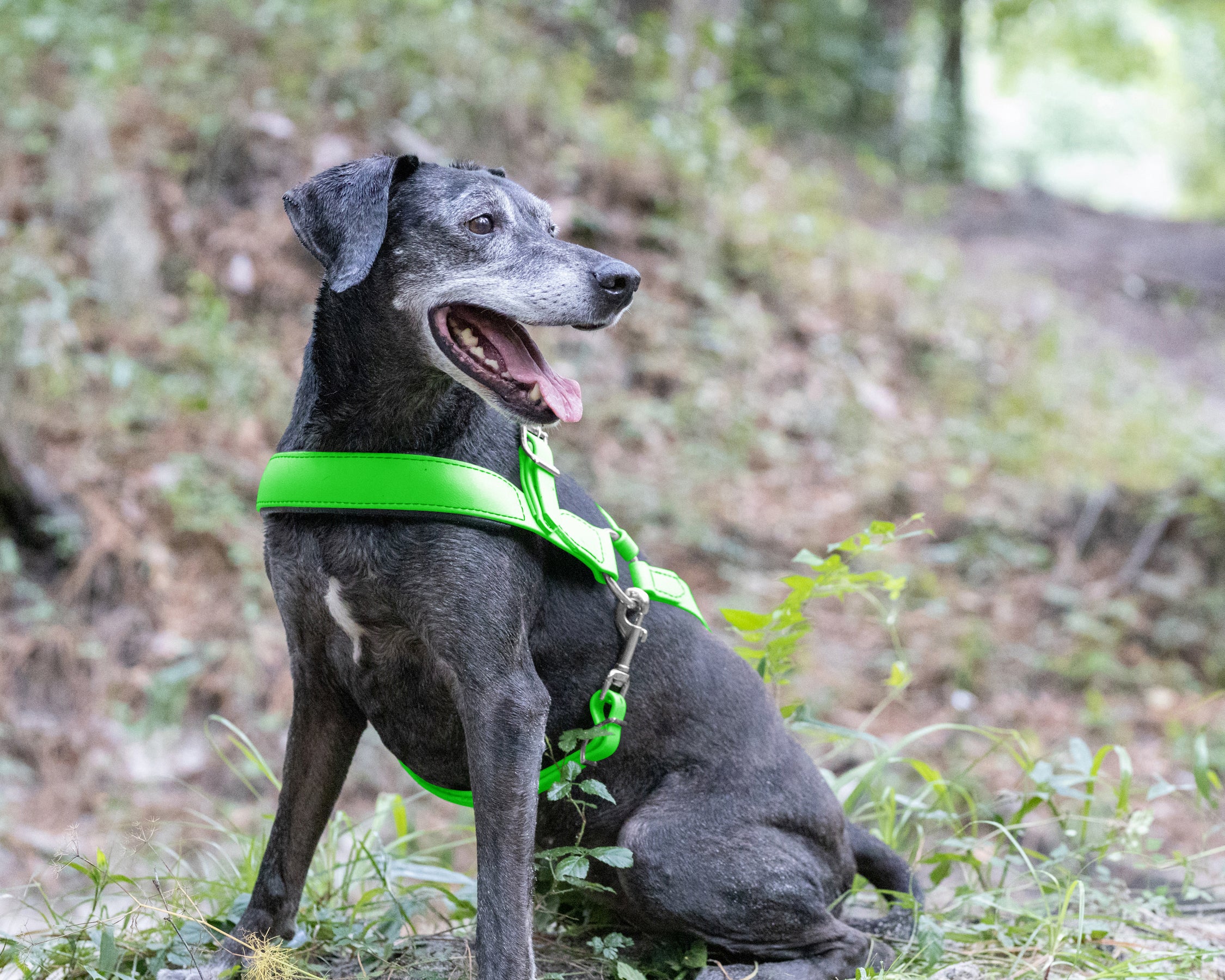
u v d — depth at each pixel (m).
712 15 11.55
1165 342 11.95
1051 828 4.61
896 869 3.22
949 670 6.67
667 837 2.77
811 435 8.66
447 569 2.55
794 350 9.37
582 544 2.72
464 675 2.56
